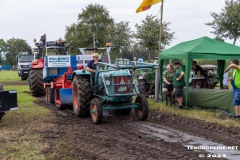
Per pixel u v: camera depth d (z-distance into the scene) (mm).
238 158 6051
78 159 6016
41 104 13180
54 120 9656
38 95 16266
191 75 12820
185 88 11570
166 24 23656
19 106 12367
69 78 11516
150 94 13844
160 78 12906
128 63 10664
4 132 8125
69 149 6633
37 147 6785
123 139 7473
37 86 15852
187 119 9594
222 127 8508
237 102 9531
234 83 9508
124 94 9289
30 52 19500
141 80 13984
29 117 10102
